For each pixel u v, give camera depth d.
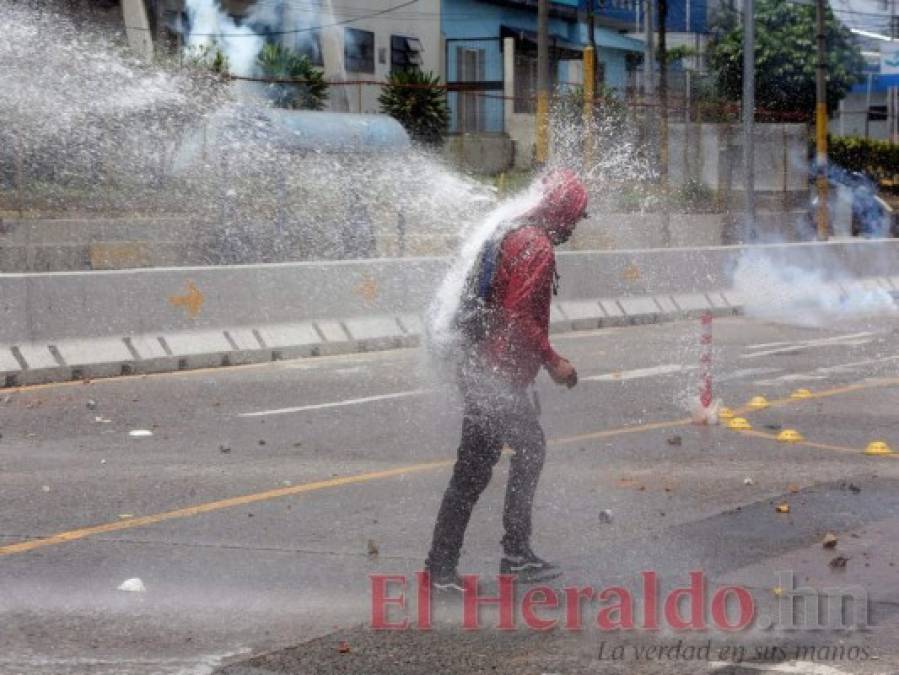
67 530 7.16
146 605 5.88
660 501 8.05
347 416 11.00
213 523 7.34
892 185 49.22
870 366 14.81
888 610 5.99
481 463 6.08
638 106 32.75
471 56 42.88
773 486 8.54
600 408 11.53
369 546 6.77
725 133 37.69
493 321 5.96
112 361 13.53
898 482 8.70
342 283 15.98
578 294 19.62
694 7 53.28
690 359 15.36
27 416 10.89
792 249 24.17
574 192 6.04
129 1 29.88
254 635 5.52
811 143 39.75
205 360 14.34
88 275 13.50
